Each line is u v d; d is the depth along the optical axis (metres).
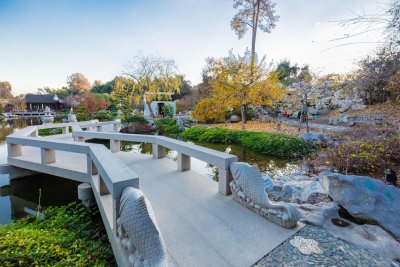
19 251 1.82
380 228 2.11
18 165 4.61
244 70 11.95
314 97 11.85
